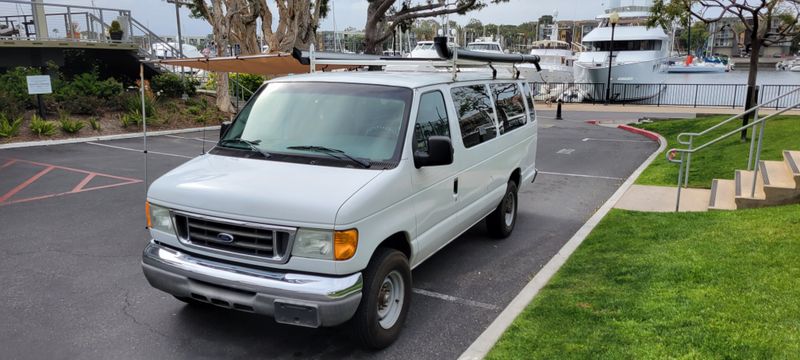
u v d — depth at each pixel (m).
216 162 4.59
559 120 24.89
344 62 6.11
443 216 5.18
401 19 25.92
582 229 7.44
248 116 5.10
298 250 3.79
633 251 6.11
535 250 6.86
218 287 3.97
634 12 38.56
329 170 4.25
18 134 14.66
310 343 4.46
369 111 4.74
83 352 4.27
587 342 4.08
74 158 12.77
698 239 6.16
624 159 14.23
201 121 19.36
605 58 38.12
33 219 7.93
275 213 3.79
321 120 4.77
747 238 5.89
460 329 4.75
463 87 5.84
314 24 22.19
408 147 4.49
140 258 6.38
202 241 4.09
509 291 5.59
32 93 15.43
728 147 12.54
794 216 6.41
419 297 5.41
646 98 35.16
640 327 4.20
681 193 9.41
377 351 4.35
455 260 6.48
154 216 4.31
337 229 3.71
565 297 5.02
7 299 5.21
